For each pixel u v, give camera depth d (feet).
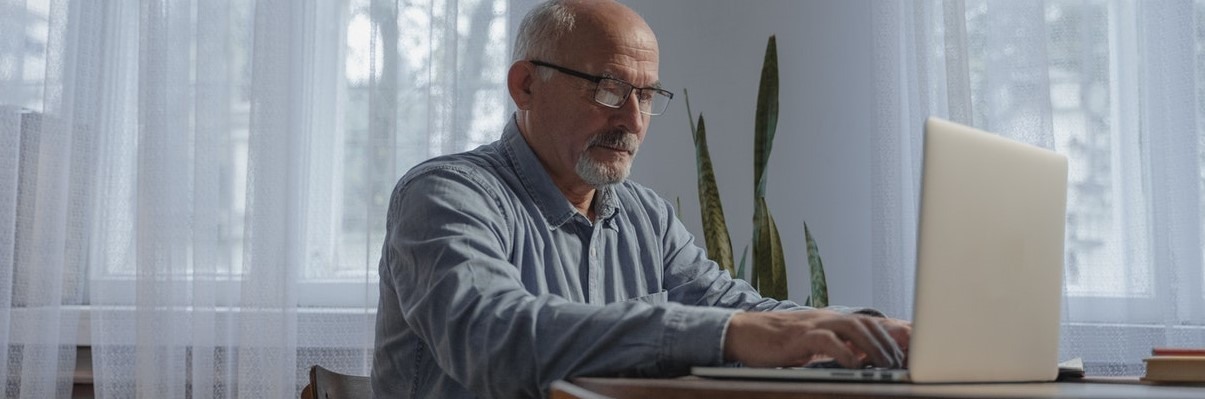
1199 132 8.51
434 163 4.77
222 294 8.71
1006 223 3.34
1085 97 8.63
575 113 5.18
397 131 8.73
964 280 3.15
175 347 8.66
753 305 5.53
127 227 8.88
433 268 4.06
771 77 8.42
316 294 8.84
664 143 9.14
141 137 8.64
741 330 3.35
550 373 3.52
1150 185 8.45
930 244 3.02
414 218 4.37
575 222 5.20
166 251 8.61
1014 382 3.48
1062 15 8.73
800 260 9.07
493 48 8.75
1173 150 8.43
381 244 8.63
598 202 5.40
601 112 5.17
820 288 8.08
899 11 8.59
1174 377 3.57
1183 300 8.44
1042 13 8.48
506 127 5.34
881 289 8.41
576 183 5.36
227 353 8.68
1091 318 8.50
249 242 8.54
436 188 4.49
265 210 8.54
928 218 3.01
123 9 9.08
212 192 8.75
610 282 5.31
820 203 9.06
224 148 8.80
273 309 8.48
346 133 8.96
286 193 8.59
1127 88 8.64
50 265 8.73
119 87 9.02
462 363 3.76
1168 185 8.41
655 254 5.62
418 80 8.80
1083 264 8.53
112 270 8.82
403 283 4.27
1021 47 8.49
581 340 3.50
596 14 5.26
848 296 8.98
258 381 8.45
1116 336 8.42
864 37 9.08
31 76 9.05
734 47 9.18
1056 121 8.66
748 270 9.00
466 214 4.36
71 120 8.89
